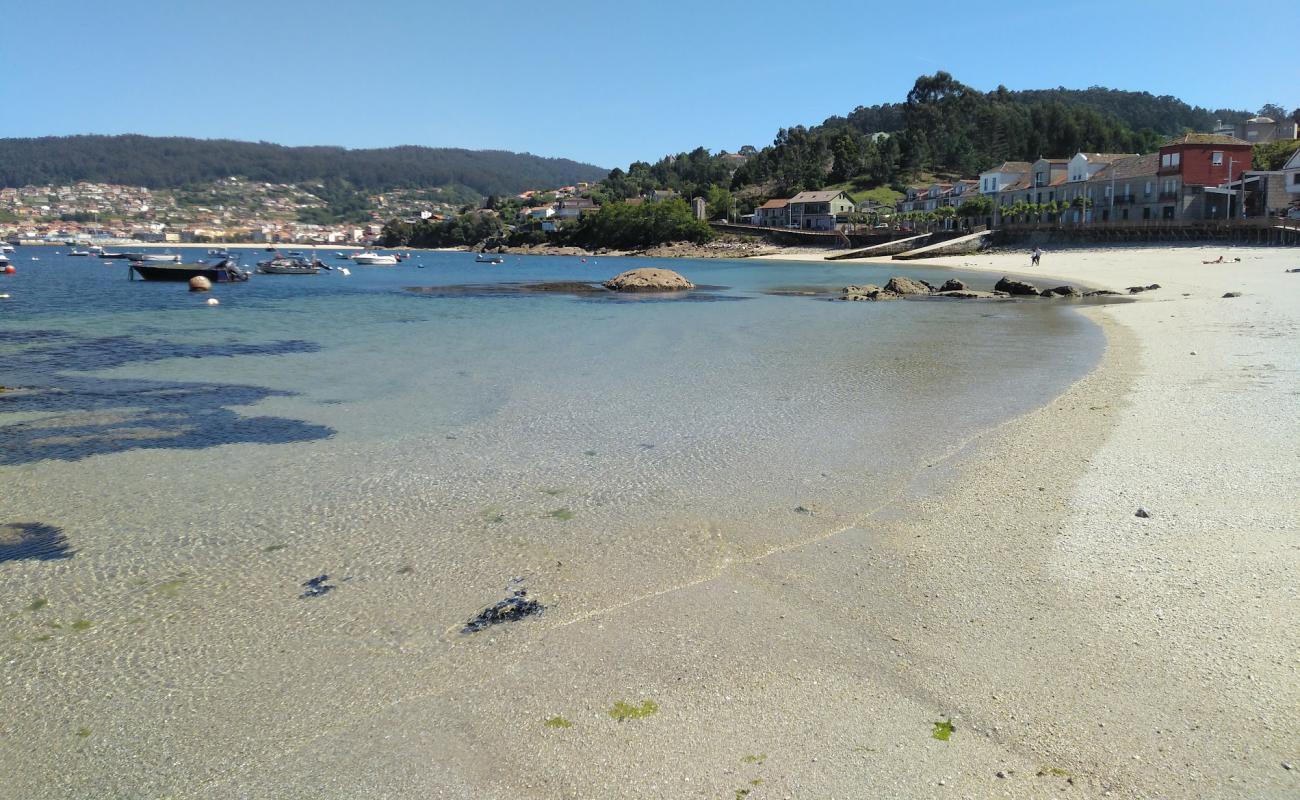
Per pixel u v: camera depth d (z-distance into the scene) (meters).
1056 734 5.43
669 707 5.89
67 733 5.80
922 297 45.97
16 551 9.05
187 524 9.89
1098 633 6.71
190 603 7.80
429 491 11.09
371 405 16.70
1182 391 15.81
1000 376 19.11
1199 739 5.31
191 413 16.03
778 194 184.12
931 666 6.34
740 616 7.30
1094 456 11.71
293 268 81.44
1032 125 173.12
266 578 8.34
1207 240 79.75
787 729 5.60
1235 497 9.62
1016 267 76.75
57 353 24.41
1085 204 100.81
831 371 20.33
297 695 6.20
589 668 6.46
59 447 13.46
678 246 152.75
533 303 44.81
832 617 7.23
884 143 185.88
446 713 5.91
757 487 11.04
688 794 4.97
